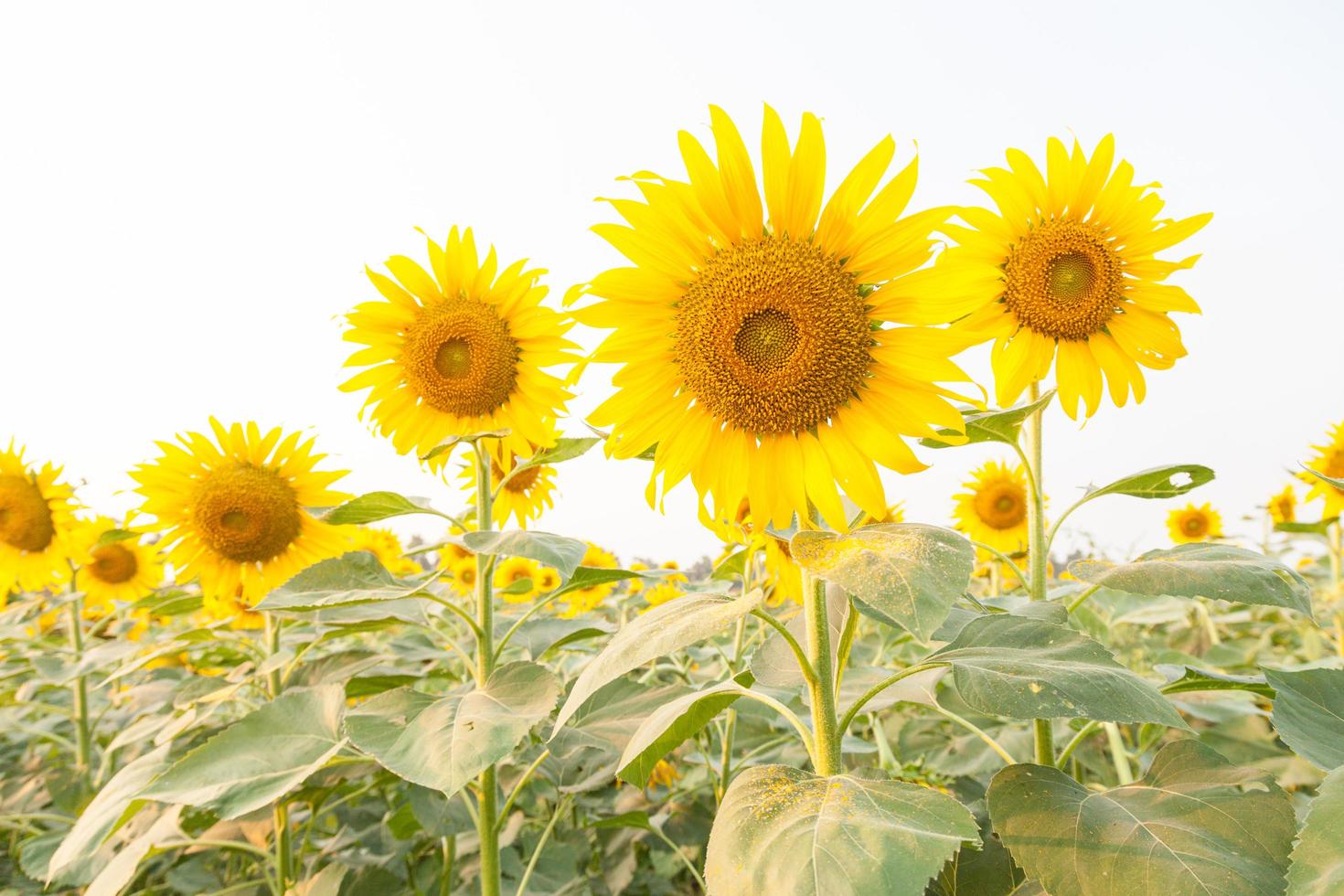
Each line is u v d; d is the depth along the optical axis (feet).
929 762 14.28
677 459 8.02
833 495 7.45
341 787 11.94
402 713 9.39
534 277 13.35
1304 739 6.43
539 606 10.97
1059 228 10.30
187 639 13.93
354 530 17.30
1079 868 5.96
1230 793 6.30
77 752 17.58
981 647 7.28
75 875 11.88
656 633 6.34
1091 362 10.32
